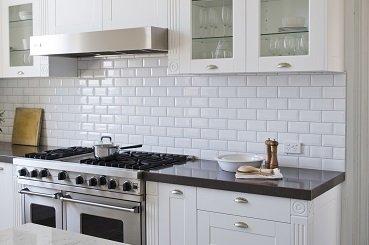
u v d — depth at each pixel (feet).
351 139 10.48
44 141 15.25
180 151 12.64
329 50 9.57
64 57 13.93
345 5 10.32
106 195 10.85
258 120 11.44
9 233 6.14
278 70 9.95
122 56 13.48
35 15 13.67
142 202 10.43
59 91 14.82
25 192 12.21
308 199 8.51
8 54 14.47
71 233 6.17
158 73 12.88
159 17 11.48
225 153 11.94
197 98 12.28
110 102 13.80
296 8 9.84
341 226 10.62
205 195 9.66
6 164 12.98
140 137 13.30
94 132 14.17
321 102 10.69
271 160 10.43
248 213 9.19
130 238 10.65
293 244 8.76
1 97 16.24
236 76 11.68
